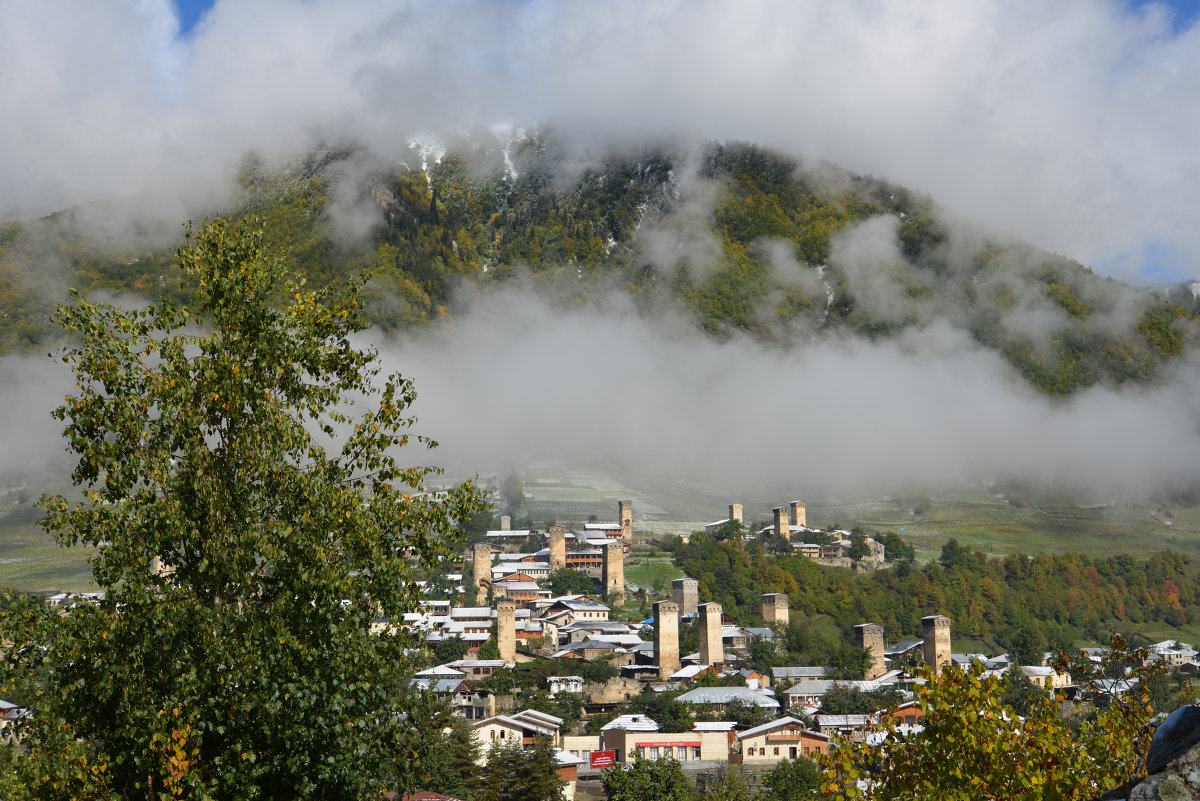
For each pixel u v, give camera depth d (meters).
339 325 41.03
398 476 40.31
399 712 39.28
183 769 32.81
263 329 39.28
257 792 34.66
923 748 32.50
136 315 39.12
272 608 37.34
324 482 39.12
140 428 37.72
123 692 34.72
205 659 35.50
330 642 37.47
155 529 37.22
